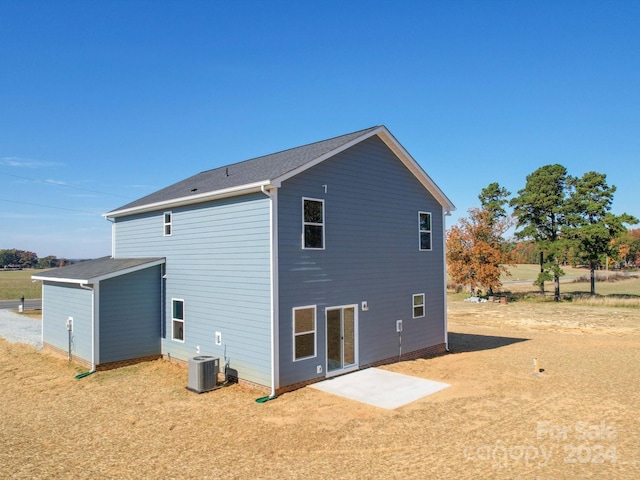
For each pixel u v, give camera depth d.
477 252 38.06
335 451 8.19
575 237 36.66
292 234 12.34
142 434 9.23
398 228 16.02
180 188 17.41
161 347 15.74
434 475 7.19
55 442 8.90
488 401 11.05
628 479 6.98
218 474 7.39
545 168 37.84
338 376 13.47
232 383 12.77
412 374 13.83
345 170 14.02
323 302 13.14
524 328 24.62
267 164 15.18
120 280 14.91
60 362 15.63
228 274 13.08
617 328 24.16
